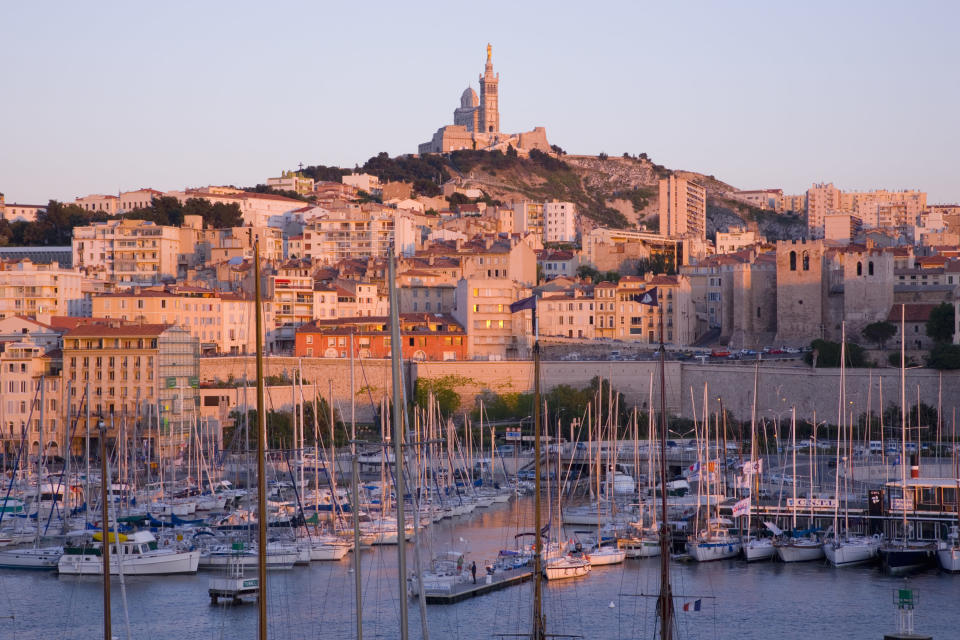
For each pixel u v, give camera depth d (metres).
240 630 166.75
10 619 171.12
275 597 182.25
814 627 168.62
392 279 111.69
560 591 187.12
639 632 165.38
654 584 191.00
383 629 166.38
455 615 173.00
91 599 181.75
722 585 191.62
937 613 175.00
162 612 175.25
